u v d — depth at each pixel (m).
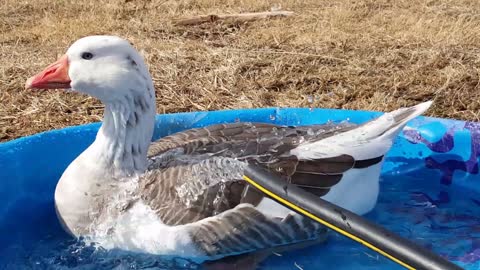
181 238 1.08
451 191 1.34
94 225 1.13
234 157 1.14
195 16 2.61
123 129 1.13
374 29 2.41
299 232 1.13
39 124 1.64
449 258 1.13
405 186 1.35
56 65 1.13
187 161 1.14
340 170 1.13
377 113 1.44
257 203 1.08
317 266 1.11
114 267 1.12
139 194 1.11
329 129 1.22
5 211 1.23
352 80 1.88
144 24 2.56
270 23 2.56
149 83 1.14
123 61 1.12
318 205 0.94
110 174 1.14
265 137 1.19
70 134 1.37
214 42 2.29
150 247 1.11
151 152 1.20
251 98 1.79
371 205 1.21
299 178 1.11
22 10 2.88
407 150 1.43
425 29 2.36
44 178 1.32
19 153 1.30
